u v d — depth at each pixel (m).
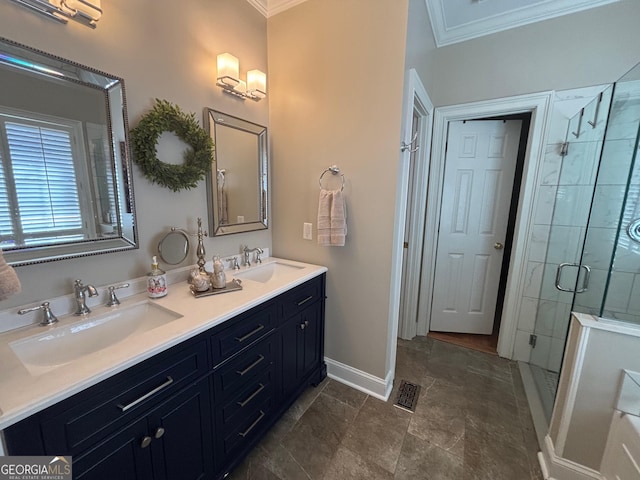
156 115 1.28
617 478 1.10
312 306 1.79
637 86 1.21
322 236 1.73
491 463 1.38
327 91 1.73
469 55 2.09
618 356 1.13
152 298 1.27
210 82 1.58
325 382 1.97
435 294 2.64
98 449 0.78
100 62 1.12
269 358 1.44
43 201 1.01
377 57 1.53
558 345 1.73
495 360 2.25
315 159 1.84
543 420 1.63
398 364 2.19
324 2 1.66
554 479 1.29
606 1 1.69
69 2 0.99
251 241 1.99
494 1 1.81
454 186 2.43
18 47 0.90
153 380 0.90
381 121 1.57
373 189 1.65
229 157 1.73
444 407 1.74
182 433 1.02
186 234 1.54
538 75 1.91
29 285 1.00
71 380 0.72
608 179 1.33
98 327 1.09
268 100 1.98
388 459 1.39
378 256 1.70
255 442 1.39
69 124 1.05
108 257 1.22
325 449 1.44
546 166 1.96
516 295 2.17
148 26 1.27
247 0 1.74
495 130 2.30
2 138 0.90
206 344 1.07
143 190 1.32
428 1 1.76
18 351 0.89
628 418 1.08
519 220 2.10
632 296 1.14
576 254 1.72
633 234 1.15
